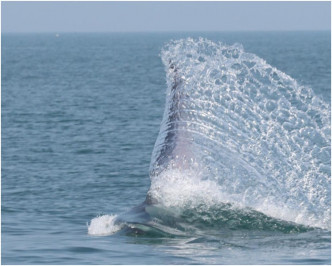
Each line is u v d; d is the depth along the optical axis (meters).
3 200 58.19
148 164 76.19
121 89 180.50
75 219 50.44
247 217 45.72
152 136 97.69
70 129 105.94
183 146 47.69
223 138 53.22
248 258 38.47
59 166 75.50
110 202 57.34
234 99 54.06
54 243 42.38
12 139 96.56
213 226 44.34
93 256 39.31
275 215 46.81
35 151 86.06
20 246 41.91
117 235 43.50
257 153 53.81
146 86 188.88
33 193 61.28
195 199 46.16
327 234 44.06
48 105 142.12
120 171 72.12
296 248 40.66
